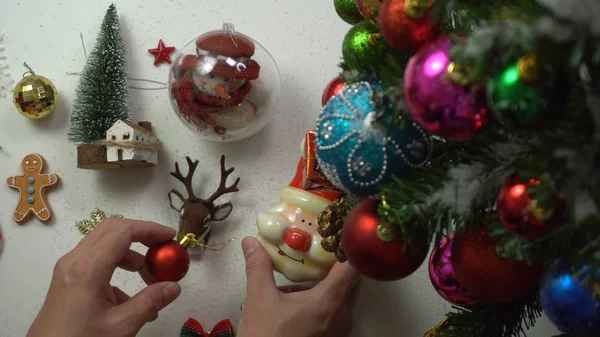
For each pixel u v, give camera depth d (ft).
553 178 0.56
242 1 1.38
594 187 0.54
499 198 0.62
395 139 0.74
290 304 1.09
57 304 1.02
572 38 0.46
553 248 0.70
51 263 1.40
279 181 1.38
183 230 1.25
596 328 0.61
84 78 1.27
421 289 1.38
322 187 1.13
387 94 0.70
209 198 1.30
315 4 1.39
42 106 1.34
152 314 1.08
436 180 0.69
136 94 1.38
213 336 1.30
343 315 1.17
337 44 1.39
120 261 1.14
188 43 1.22
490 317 0.88
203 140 1.38
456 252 0.75
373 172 0.76
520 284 0.72
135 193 1.38
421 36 0.66
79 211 1.40
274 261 1.17
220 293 1.36
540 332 1.36
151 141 1.31
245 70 1.15
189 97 1.17
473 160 0.70
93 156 1.25
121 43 1.31
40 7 1.41
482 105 0.59
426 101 0.60
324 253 1.14
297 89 1.39
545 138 0.57
